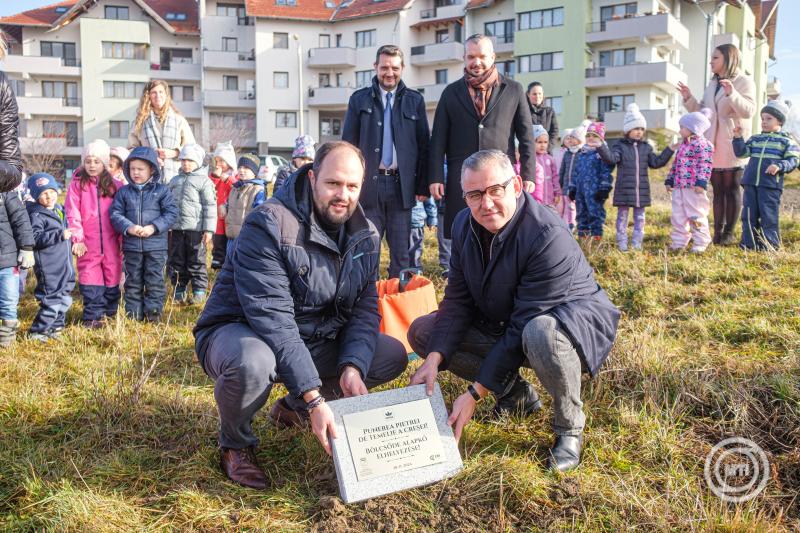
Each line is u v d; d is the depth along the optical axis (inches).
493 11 1509.6
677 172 293.1
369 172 227.3
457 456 121.3
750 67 1640.0
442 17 1589.6
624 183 312.2
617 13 1366.9
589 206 338.6
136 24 1733.5
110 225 243.9
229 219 322.0
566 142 382.9
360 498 113.0
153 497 116.5
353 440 116.1
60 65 1717.5
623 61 1373.0
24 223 207.0
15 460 129.1
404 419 120.5
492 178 122.3
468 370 148.1
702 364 162.7
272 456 133.7
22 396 158.2
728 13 1523.1
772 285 225.0
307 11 1695.4
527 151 228.7
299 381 115.8
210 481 122.6
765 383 147.5
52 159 1471.5
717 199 308.7
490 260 129.4
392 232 231.9
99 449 135.8
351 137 230.5
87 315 240.4
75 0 1865.2
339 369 129.3
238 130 1683.1
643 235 343.0
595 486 117.2
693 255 276.7
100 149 242.5
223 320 126.9
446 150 231.3
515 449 132.1
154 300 247.0
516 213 127.7
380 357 139.7
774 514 110.7
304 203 123.9
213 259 351.3
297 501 116.0
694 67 1486.2
